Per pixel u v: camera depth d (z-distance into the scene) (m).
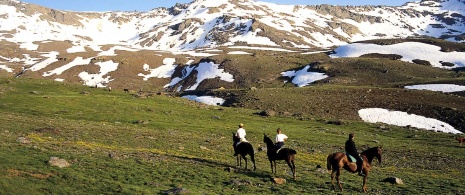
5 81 90.31
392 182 30.50
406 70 180.00
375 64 189.75
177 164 30.39
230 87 192.88
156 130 56.53
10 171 22.33
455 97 118.94
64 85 97.88
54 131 42.78
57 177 22.33
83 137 41.72
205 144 46.81
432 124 97.81
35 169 23.25
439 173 38.97
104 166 26.47
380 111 107.94
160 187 22.56
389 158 49.44
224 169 30.11
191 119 75.56
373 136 73.19
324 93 126.56
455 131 93.56
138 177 24.61
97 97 85.38
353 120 97.75
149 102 89.75
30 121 50.38
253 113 96.50
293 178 28.81
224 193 22.38
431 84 144.62
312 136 67.31
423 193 27.09
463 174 39.28
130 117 68.19
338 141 63.25
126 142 41.62
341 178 31.22
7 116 53.88
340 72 182.62
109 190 21.00
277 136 30.36
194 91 170.12
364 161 26.00
